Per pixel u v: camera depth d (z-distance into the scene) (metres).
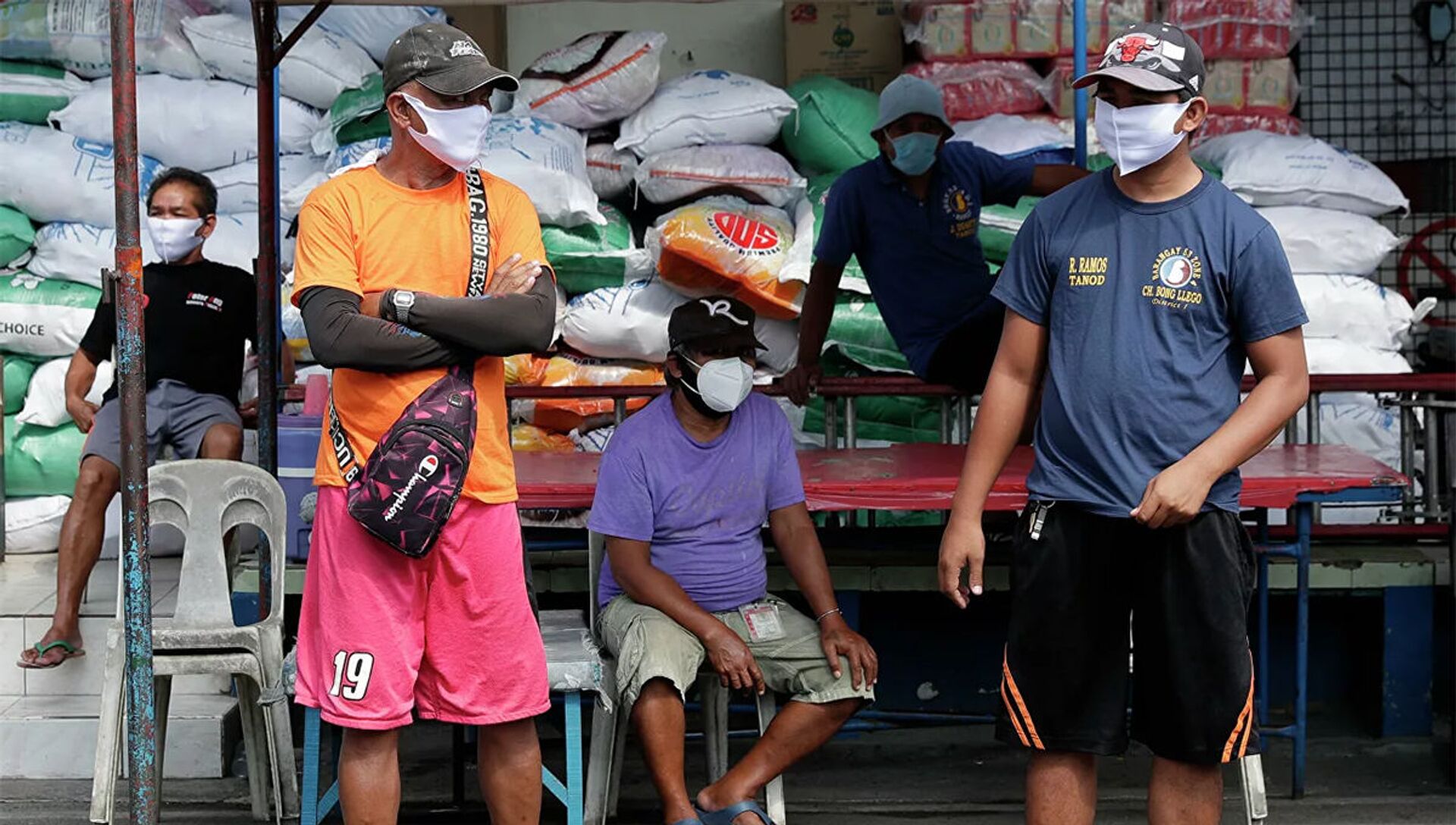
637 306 5.91
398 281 3.28
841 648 3.96
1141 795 4.62
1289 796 4.60
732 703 5.11
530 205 3.49
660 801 4.56
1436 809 4.47
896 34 6.68
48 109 6.07
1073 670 3.29
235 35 6.11
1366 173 6.16
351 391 3.27
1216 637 3.21
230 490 4.17
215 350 5.25
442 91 3.19
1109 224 3.24
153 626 4.06
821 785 4.77
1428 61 7.00
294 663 3.72
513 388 5.42
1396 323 6.10
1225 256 3.16
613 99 6.13
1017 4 6.30
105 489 4.89
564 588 5.03
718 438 4.12
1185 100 3.14
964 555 3.32
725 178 6.01
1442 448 5.74
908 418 6.07
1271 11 6.37
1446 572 5.02
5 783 4.68
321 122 6.18
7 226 5.96
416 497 3.18
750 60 7.08
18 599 5.16
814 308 5.39
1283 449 4.95
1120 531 3.24
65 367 5.95
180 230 5.16
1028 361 3.37
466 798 4.60
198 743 4.75
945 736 5.24
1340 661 5.30
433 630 3.35
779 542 4.20
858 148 6.12
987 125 6.19
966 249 5.23
